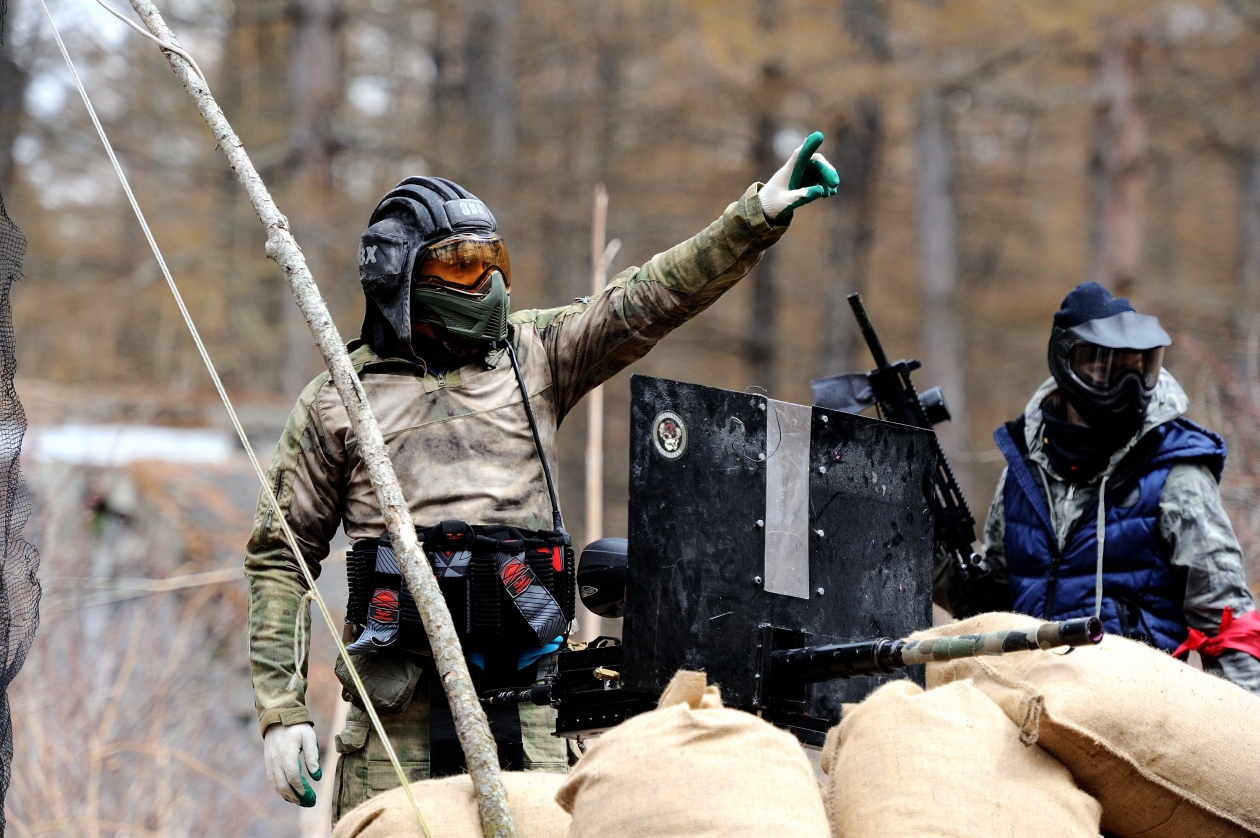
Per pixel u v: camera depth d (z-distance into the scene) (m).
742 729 7.95
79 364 51.50
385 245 10.48
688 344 60.56
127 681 20.98
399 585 10.12
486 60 59.41
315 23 52.66
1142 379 11.97
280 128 52.88
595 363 10.98
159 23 9.62
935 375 53.41
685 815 7.53
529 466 10.73
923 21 46.41
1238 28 51.84
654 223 57.31
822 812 7.80
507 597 10.15
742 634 8.94
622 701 9.18
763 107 51.03
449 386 10.67
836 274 58.12
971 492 52.53
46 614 22.27
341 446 10.66
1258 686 11.51
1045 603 12.39
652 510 8.73
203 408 42.94
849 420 9.69
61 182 55.47
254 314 52.00
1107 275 49.12
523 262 57.03
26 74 51.66
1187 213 60.84
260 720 10.48
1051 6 44.94
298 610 10.65
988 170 63.31
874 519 9.73
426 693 10.38
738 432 9.14
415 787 9.21
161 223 53.88
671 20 54.50
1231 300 48.50
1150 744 8.55
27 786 19.64
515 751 10.23
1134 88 49.69
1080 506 12.35
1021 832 7.89
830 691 9.59
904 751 8.22
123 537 29.00
